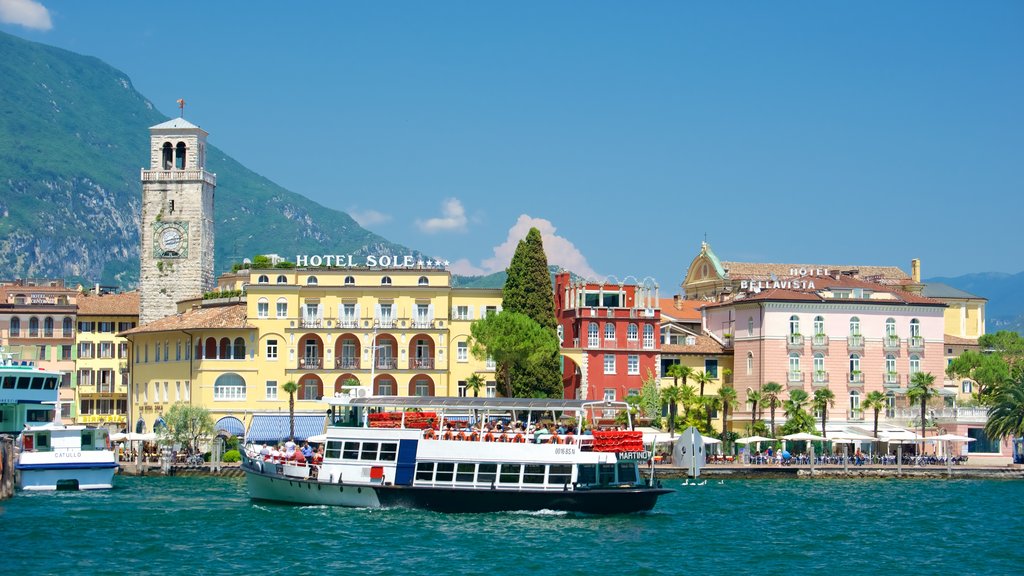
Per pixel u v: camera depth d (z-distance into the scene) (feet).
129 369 542.16
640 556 245.86
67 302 581.12
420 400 307.37
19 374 377.50
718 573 231.30
